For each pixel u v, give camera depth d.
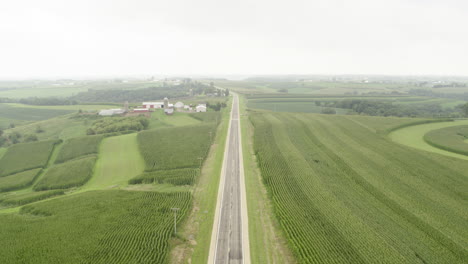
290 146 114.75
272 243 56.94
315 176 85.19
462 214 62.97
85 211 68.62
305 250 52.03
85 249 54.09
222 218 66.38
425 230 57.25
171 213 67.81
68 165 102.94
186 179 86.81
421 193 73.19
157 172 93.88
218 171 94.06
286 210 66.19
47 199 81.69
